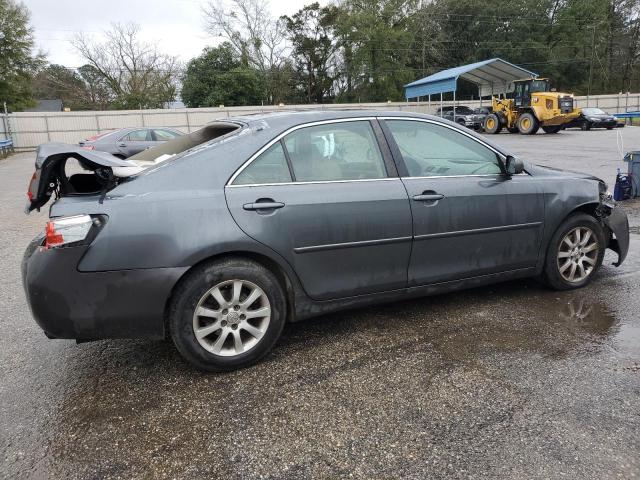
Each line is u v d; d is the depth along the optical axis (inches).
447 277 139.9
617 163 481.7
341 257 124.6
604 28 2204.7
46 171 109.5
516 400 102.8
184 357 114.1
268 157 120.1
